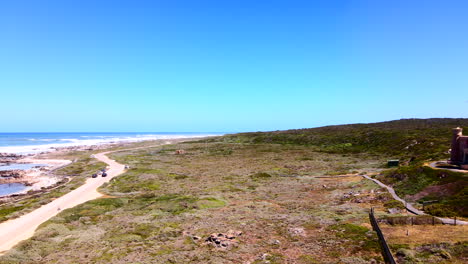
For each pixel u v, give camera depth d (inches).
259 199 1946.4
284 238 1152.2
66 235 1375.5
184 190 2348.7
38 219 1675.7
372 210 1325.0
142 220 1540.4
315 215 1425.9
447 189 1445.6
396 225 1162.0
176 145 6471.5
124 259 1003.3
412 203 1450.5
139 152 5477.4
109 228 1439.5
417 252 879.7
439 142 3223.4
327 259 921.5
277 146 5113.2
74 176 3348.9
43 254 1144.8
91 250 1126.4
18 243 1293.1
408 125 5649.6
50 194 2337.6
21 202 2145.7
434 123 5595.5
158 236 1252.5
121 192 2407.7
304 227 1266.0
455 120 5708.7
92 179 2982.3
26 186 2984.7
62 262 1018.1
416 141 3577.8
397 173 1937.7
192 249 1078.4
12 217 1700.3
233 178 2815.0
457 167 1736.0
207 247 1090.1
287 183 2423.7
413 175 1781.5
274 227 1296.8
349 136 5034.5
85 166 3900.1
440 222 1139.3
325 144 4867.1
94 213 1756.9
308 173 2866.6
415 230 1080.2
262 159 4003.4
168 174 3142.2
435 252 855.7
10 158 5098.4
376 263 855.7
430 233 1029.2
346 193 1823.3
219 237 1153.4
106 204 1972.2
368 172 2517.2
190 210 1707.7
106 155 5078.7
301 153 4306.1
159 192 2332.7
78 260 1027.3
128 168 3604.8
